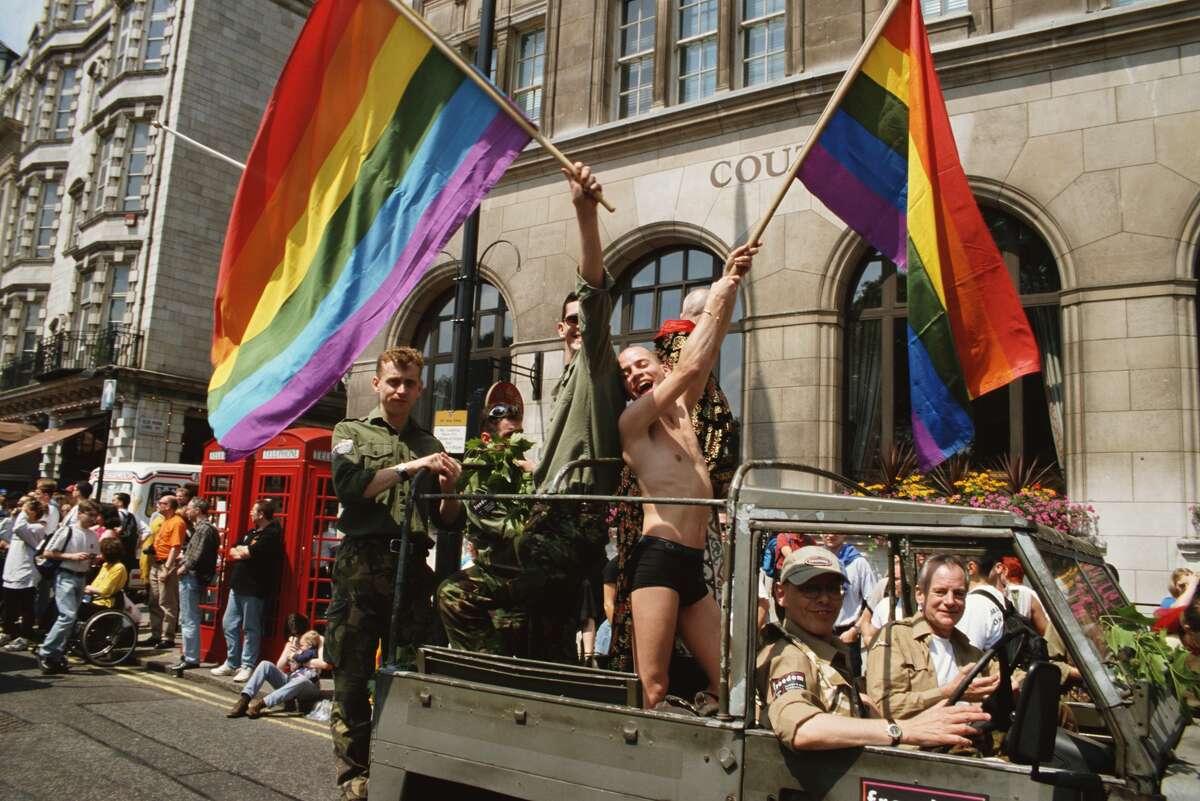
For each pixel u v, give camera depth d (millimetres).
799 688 2584
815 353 10906
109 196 26875
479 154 4562
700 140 12375
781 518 2674
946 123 4652
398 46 4906
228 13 27062
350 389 15438
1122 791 2121
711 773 2537
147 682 9406
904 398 10664
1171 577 7793
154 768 5930
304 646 8289
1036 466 9805
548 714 2846
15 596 11156
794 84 11477
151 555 12977
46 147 31703
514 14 15367
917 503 2656
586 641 5184
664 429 3422
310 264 4875
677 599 3184
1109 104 9609
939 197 4559
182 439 25484
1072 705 3668
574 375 3877
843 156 4797
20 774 5605
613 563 5207
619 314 13055
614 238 12875
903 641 3439
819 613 2879
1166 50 9430
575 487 3590
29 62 34156
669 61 13367
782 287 11266
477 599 3643
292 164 5027
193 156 26094
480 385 14383
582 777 2734
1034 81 10039
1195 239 9023
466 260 8234
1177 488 8688
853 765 2391
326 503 10141
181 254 25719
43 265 31219
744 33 12719
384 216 4742
